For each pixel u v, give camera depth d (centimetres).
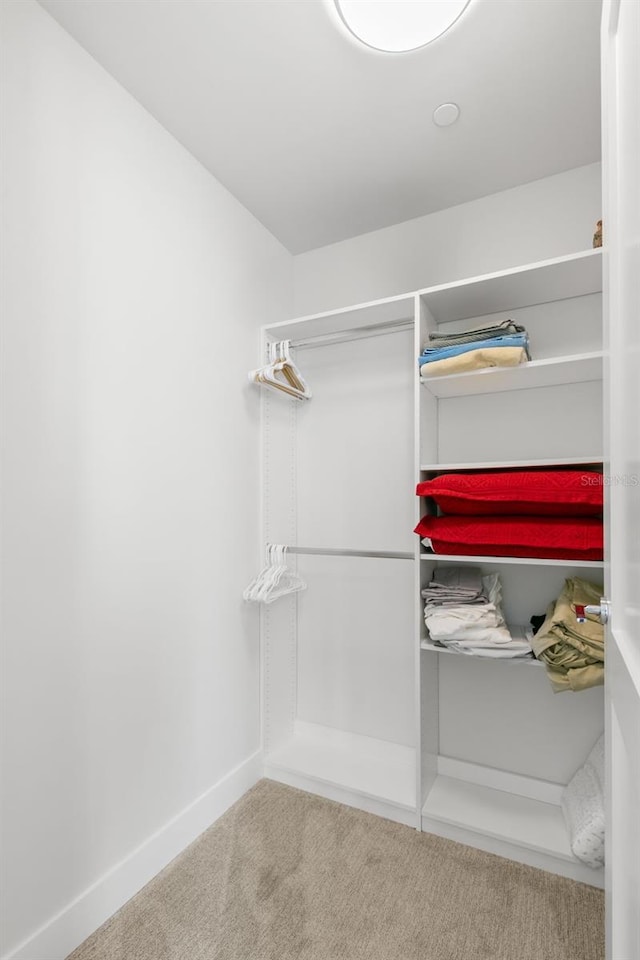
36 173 121
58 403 125
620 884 75
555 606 169
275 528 219
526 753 186
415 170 186
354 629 222
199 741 171
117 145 145
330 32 129
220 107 155
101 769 135
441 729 200
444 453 204
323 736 226
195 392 174
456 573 188
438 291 175
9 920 111
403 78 145
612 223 78
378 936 129
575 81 146
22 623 116
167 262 163
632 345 64
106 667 137
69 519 128
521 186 195
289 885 146
